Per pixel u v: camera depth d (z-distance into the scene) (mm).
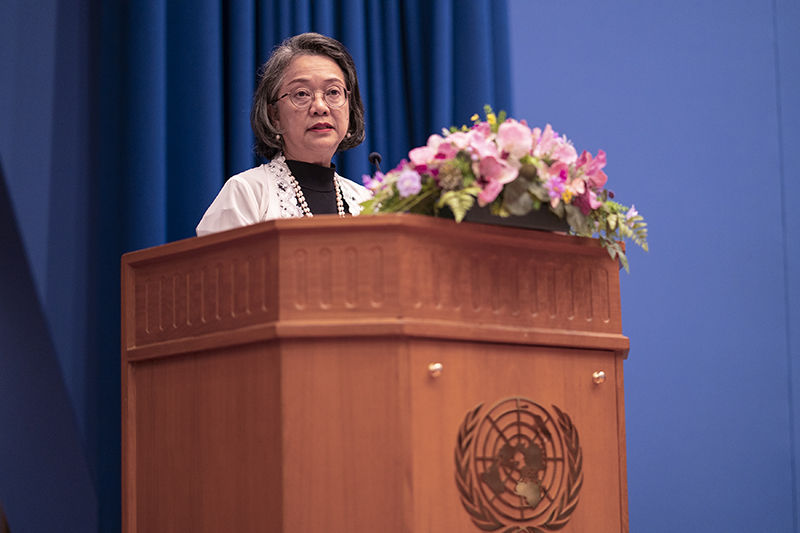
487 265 2422
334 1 4957
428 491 2219
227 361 2391
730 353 5488
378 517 2184
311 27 4832
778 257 5680
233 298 2396
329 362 2248
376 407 2223
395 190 2506
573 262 2598
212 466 2385
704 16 5836
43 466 4324
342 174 4812
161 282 2607
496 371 2389
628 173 5508
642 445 5227
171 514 2473
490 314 2400
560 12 5574
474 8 5059
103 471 4289
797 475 5473
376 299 2248
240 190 3410
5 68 4375
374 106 4945
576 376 2553
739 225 5645
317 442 2219
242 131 4609
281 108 3527
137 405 2625
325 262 2271
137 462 2594
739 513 5328
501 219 2410
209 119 4516
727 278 5562
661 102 5656
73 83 4504
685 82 5727
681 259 5500
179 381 2514
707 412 5379
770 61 5883
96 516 4273
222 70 4652
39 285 4305
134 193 4367
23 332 4387
